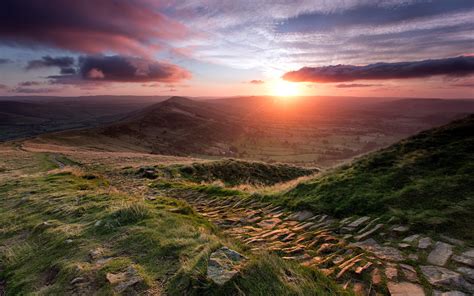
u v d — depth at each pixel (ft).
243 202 36.94
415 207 24.11
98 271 15.38
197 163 89.71
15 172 78.33
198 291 13.09
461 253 17.20
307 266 16.12
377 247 19.53
